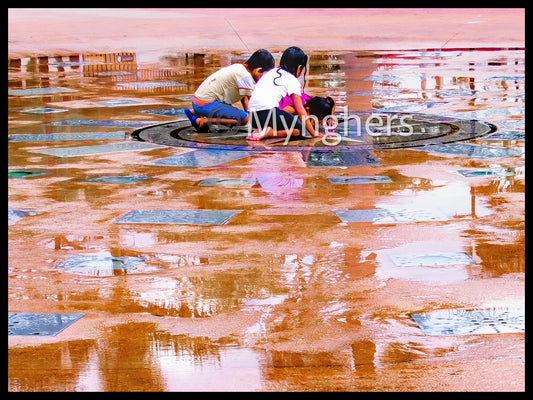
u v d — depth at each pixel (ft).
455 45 82.84
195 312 16.61
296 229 22.29
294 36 89.71
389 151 33.14
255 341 15.10
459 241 20.92
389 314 16.25
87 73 67.46
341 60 72.79
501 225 22.31
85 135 38.63
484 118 41.52
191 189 27.30
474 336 15.10
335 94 51.75
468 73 61.98
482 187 26.71
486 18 101.81
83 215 24.26
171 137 37.60
